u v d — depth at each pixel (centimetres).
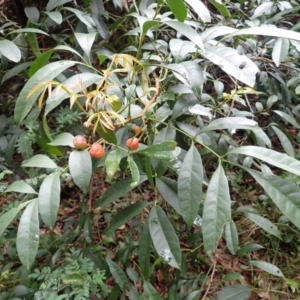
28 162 100
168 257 106
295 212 88
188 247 162
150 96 114
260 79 189
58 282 123
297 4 197
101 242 154
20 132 170
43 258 152
